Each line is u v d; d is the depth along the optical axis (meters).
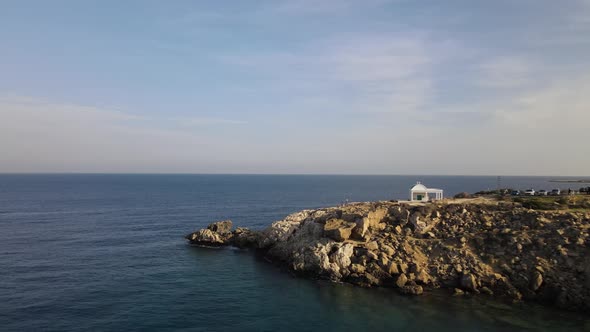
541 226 53.03
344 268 55.91
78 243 82.00
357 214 63.81
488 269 50.22
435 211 62.44
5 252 72.75
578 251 47.56
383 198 196.62
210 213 136.62
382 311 44.72
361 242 59.06
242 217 127.00
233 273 60.84
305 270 59.03
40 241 83.62
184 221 116.50
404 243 57.09
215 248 78.94
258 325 41.31
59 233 93.69
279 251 68.25
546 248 49.66
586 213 54.25
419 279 51.38
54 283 54.47
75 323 41.25
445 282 50.84
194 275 59.62
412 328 40.19
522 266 48.88
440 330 39.69
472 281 49.12
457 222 59.38
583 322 41.03
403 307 45.72
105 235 91.75
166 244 82.44
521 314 43.12
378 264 54.56
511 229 54.56
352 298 49.00
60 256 70.12
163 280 56.94
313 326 40.97
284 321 42.38
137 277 58.22
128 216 126.38
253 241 79.44
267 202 181.75
